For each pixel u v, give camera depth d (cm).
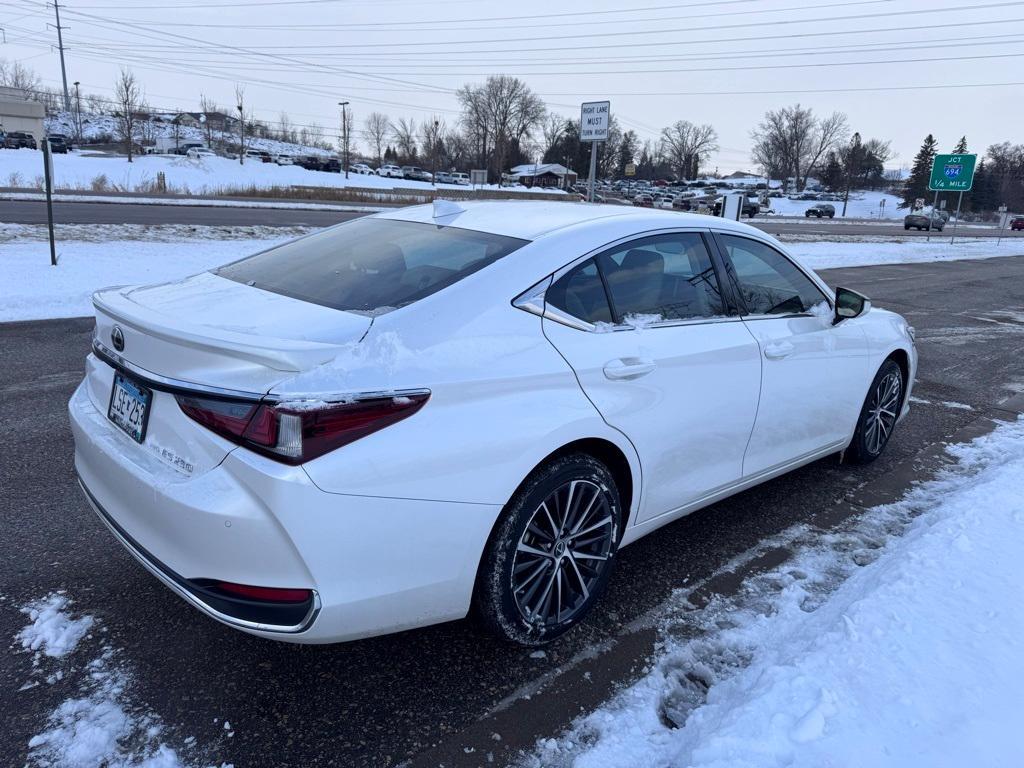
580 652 274
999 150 10744
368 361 217
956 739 208
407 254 288
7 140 5659
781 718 217
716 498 347
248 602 209
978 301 1373
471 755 222
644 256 305
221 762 216
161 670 255
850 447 455
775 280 371
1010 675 235
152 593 302
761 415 347
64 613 285
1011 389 704
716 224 346
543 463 254
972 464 483
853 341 410
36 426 482
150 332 229
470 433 228
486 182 8369
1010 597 279
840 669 239
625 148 12100
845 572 338
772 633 288
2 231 1482
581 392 261
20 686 243
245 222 2091
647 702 247
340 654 269
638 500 296
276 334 227
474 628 289
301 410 200
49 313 845
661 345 292
